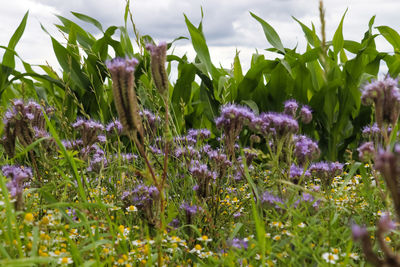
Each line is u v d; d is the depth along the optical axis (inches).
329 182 130.2
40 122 130.6
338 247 90.7
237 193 145.6
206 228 111.5
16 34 240.4
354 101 244.4
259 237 74.6
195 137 169.6
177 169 147.9
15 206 84.8
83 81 240.1
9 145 128.6
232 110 108.6
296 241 84.2
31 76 232.4
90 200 121.2
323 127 245.4
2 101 248.5
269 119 107.9
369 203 123.0
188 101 258.2
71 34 243.3
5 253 70.9
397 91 82.0
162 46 84.7
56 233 88.5
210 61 234.8
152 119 151.8
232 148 111.0
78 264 81.4
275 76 252.7
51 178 124.1
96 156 152.6
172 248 94.7
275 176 113.2
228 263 80.1
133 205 118.3
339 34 243.8
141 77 241.9
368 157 86.9
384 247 44.3
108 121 248.2
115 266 89.0
